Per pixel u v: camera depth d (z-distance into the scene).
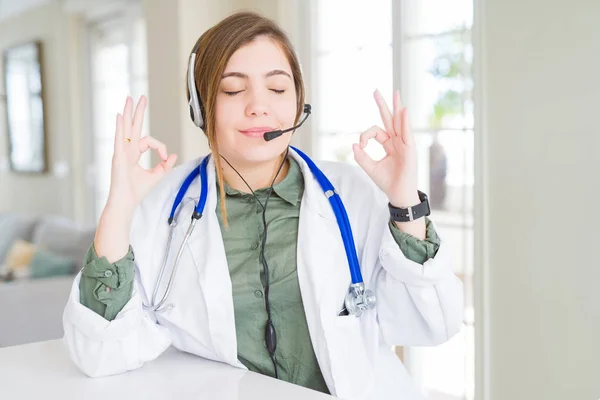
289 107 1.26
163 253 1.33
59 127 5.32
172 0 3.22
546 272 2.07
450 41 2.46
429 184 2.57
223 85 1.23
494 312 2.22
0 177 6.25
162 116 3.37
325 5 2.98
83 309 1.14
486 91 2.18
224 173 1.33
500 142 2.15
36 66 5.50
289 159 1.40
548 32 2.01
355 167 1.43
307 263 1.26
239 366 1.23
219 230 1.29
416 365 2.59
